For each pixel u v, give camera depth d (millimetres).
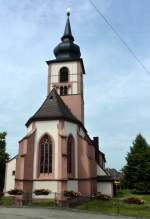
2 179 52281
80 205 31703
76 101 54688
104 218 23062
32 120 39750
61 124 38969
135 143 65000
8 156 53719
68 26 61031
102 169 48188
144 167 60406
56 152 37625
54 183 36312
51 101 42781
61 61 57250
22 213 24406
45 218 21906
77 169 39906
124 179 62969
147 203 33844
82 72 61125
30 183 36594
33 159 37812
